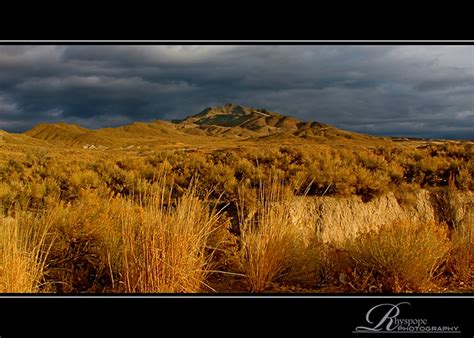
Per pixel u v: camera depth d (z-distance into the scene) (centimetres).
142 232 526
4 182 870
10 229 539
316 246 612
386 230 607
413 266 562
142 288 517
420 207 902
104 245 554
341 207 847
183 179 858
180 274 523
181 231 534
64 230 558
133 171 911
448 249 621
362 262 585
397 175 966
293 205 708
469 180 914
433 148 1170
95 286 534
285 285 569
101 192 786
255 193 776
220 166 930
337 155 1030
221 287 558
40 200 768
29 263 521
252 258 575
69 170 929
